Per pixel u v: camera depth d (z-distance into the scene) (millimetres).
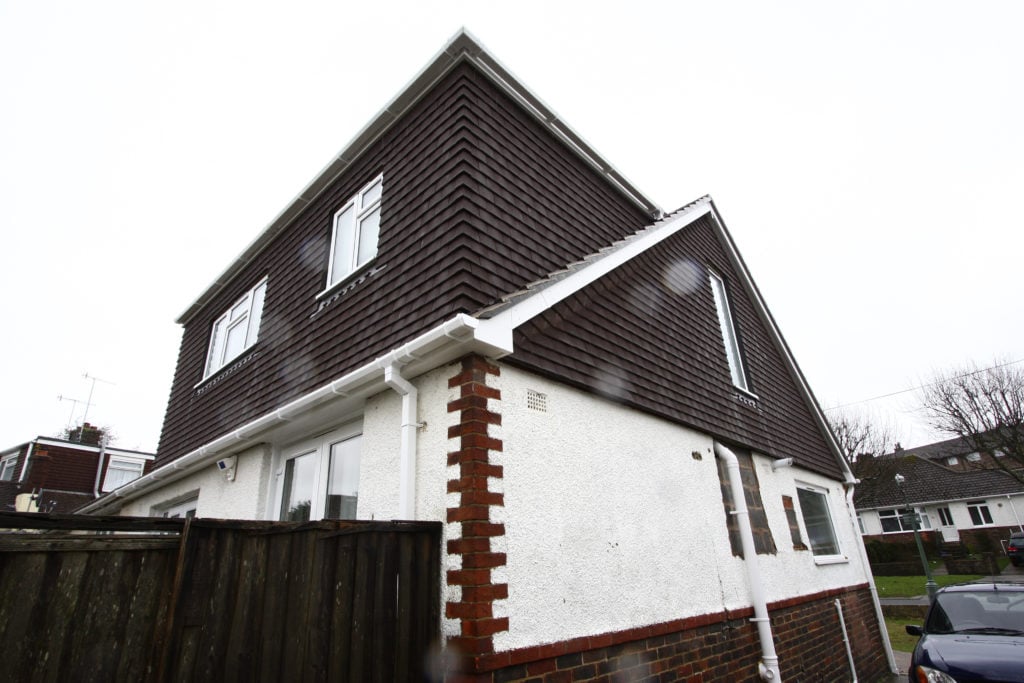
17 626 2121
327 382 5715
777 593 6953
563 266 5980
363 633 3172
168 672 2494
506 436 4035
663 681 4645
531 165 6250
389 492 4312
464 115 5480
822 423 11062
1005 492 29859
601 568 4500
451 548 3670
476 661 3264
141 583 2527
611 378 5496
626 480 5203
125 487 9016
